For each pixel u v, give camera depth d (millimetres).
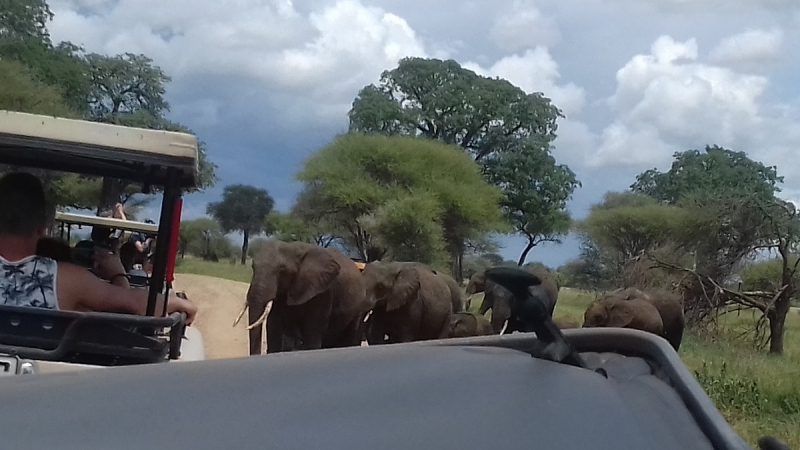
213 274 36625
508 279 1951
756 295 23750
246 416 1511
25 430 1431
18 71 27344
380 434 1452
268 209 64062
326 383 1731
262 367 1875
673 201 60188
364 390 1677
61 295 4195
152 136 4195
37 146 4148
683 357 17938
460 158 33906
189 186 4746
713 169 60344
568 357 1968
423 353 2057
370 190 31000
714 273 26406
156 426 1456
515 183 48188
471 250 36438
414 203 30297
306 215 33031
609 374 2020
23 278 4137
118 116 39625
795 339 27422
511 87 50906
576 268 39938
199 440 1400
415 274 14023
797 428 9828
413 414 1547
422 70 51750
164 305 4504
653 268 25297
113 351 3920
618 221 33781
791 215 24750
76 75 36406
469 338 2357
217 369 1845
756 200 25344
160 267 4562
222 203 63656
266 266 10883
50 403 1575
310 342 11508
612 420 1604
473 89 50094
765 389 11805
